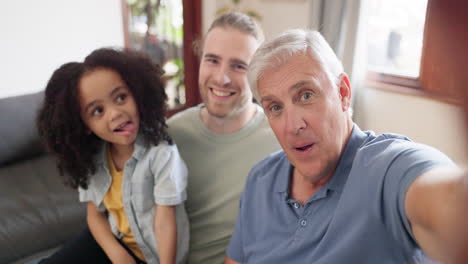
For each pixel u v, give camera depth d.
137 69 1.08
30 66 2.38
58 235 1.56
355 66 2.37
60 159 1.11
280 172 0.88
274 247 0.83
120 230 1.16
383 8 2.42
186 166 1.18
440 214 0.42
